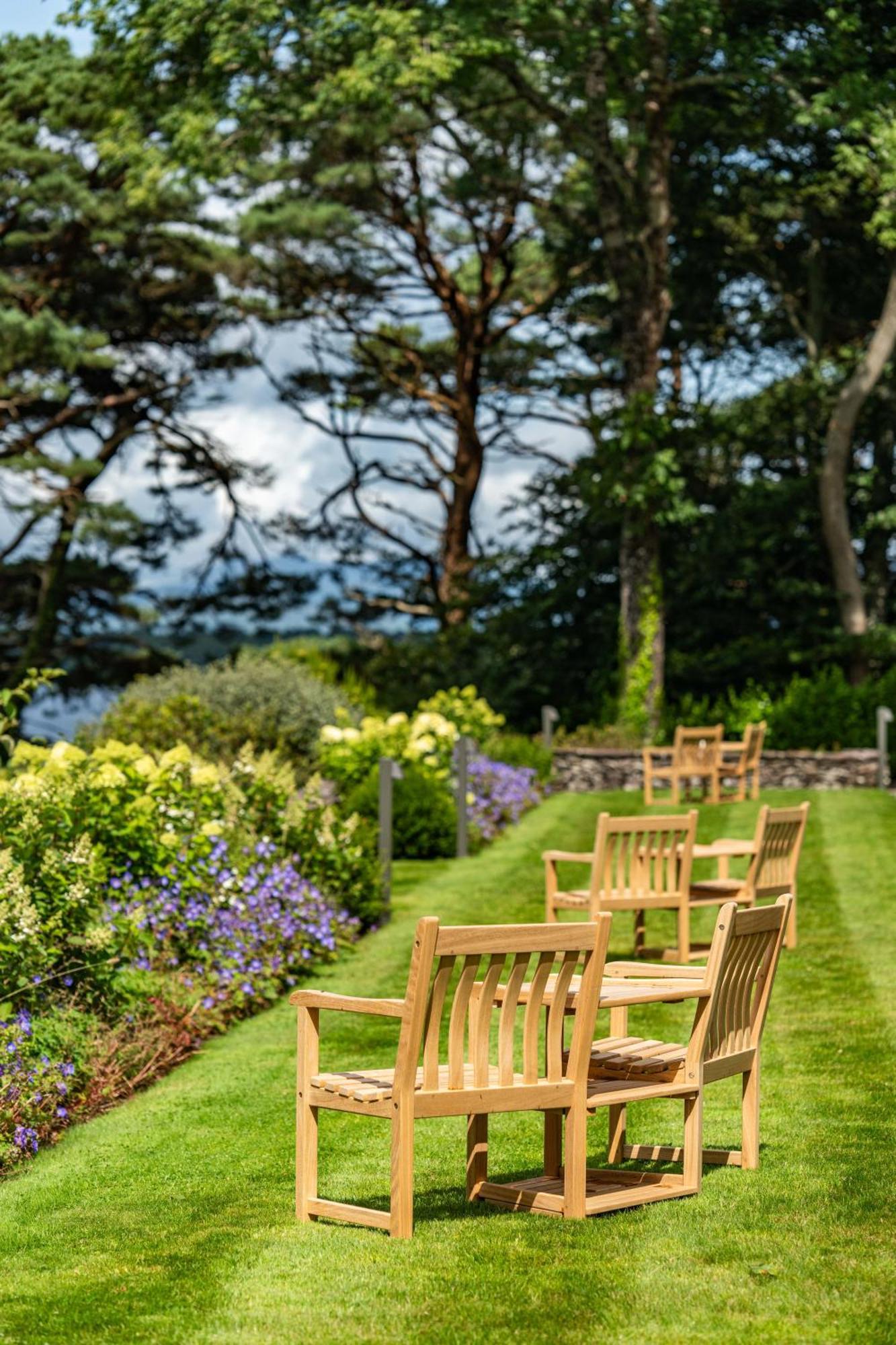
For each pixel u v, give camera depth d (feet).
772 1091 23.12
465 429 124.26
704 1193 17.74
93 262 107.04
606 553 97.76
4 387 91.71
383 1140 21.03
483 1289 14.34
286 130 80.74
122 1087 24.09
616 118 88.74
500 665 99.09
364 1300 14.12
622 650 90.48
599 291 115.14
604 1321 13.46
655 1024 28.32
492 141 103.86
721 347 114.21
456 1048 16.15
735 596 99.25
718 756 68.33
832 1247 15.55
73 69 89.81
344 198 110.01
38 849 25.52
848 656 95.04
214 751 61.77
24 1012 22.35
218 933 30.58
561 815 65.31
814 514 98.68
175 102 78.18
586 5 76.69
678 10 75.97
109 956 25.55
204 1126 21.88
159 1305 14.26
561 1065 16.84
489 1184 17.74
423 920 15.58
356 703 81.25
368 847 41.29
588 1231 16.22
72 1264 15.87
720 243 105.40
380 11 71.26
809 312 107.76
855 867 48.06
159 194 89.30
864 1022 27.66
